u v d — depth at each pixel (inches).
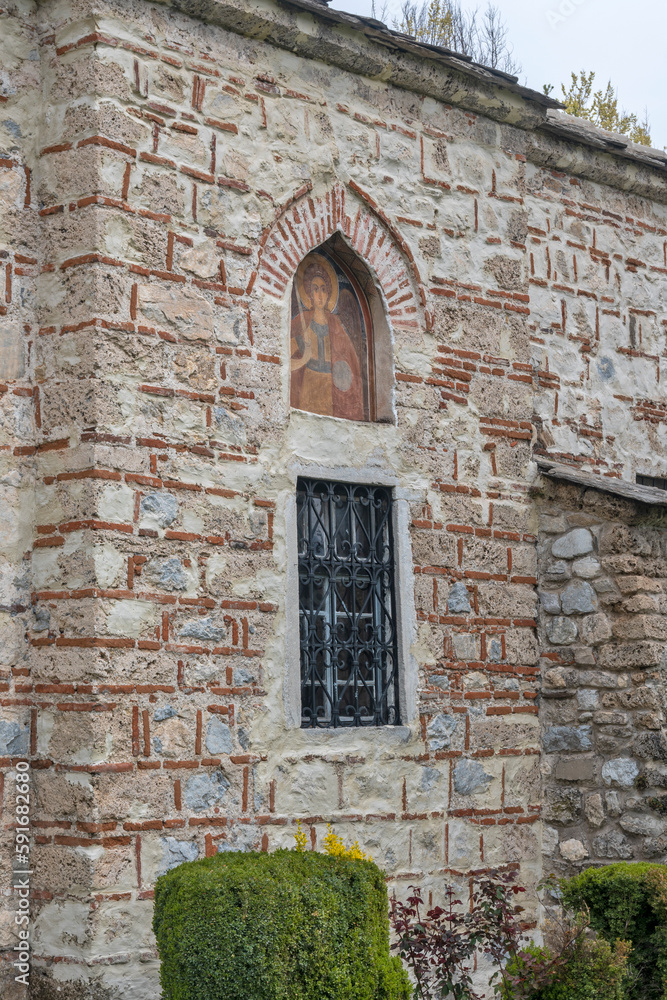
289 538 283.7
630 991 252.1
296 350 304.7
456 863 308.3
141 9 269.6
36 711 248.2
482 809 317.1
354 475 303.1
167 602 256.4
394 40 312.2
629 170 395.9
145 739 248.2
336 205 307.9
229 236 281.1
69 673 244.2
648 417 399.9
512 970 255.1
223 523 270.5
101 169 256.7
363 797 290.8
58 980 237.5
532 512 344.2
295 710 278.5
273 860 228.5
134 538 252.2
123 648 246.8
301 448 291.7
